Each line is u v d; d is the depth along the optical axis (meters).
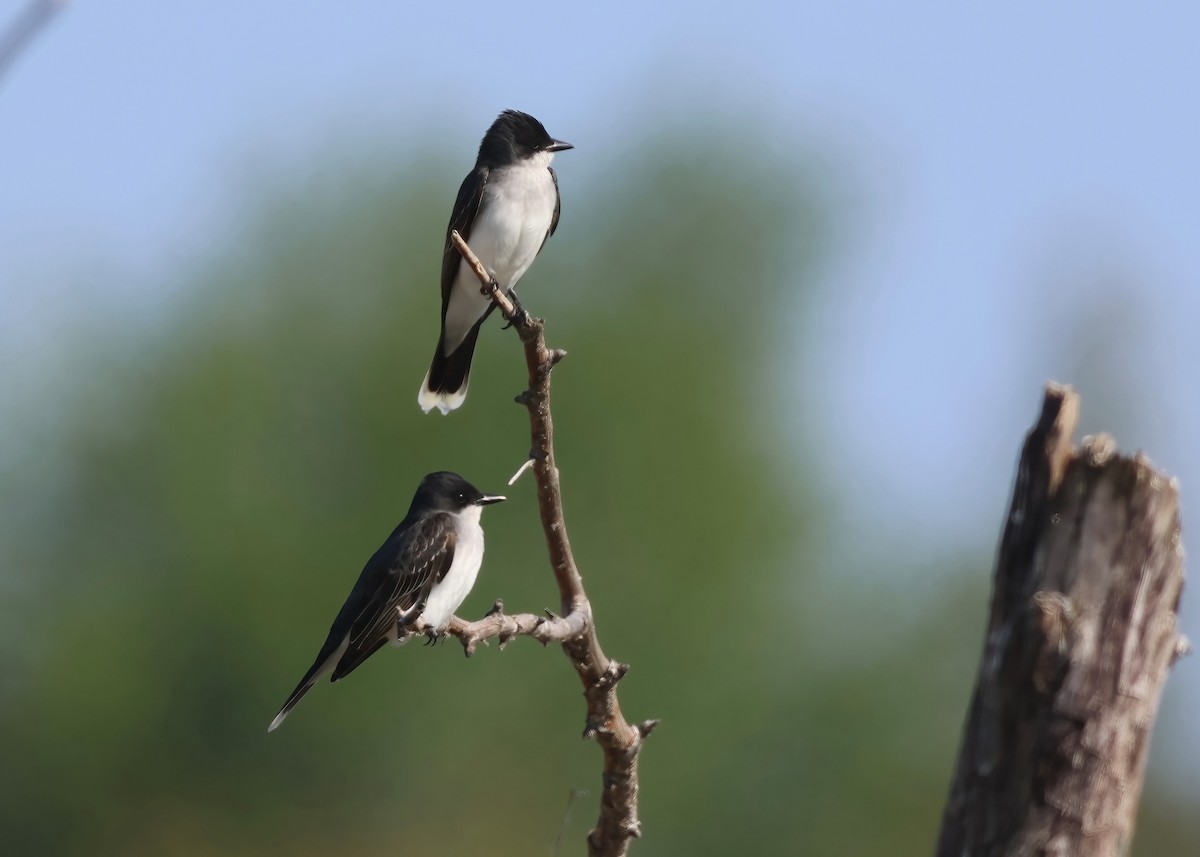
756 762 19.27
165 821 19.70
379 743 18.88
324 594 18.84
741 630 19.08
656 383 19.47
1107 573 4.46
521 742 18.73
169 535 19.48
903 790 19.50
